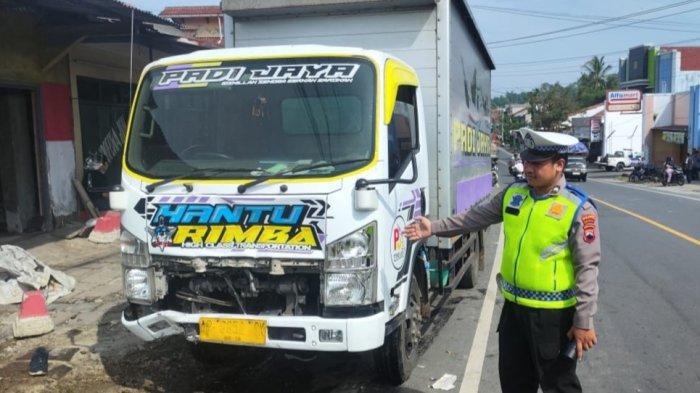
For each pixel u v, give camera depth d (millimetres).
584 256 3312
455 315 7070
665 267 9773
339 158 4004
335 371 5320
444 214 5793
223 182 4012
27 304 6254
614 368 5418
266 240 3896
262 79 4332
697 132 38938
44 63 10859
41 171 10992
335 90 4191
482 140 9203
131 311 4277
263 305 4113
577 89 96062
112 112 13133
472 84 7773
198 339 4078
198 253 4008
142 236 4148
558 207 3381
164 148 4336
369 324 3814
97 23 10820
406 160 4609
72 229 11258
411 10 5828
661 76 57938
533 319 3449
